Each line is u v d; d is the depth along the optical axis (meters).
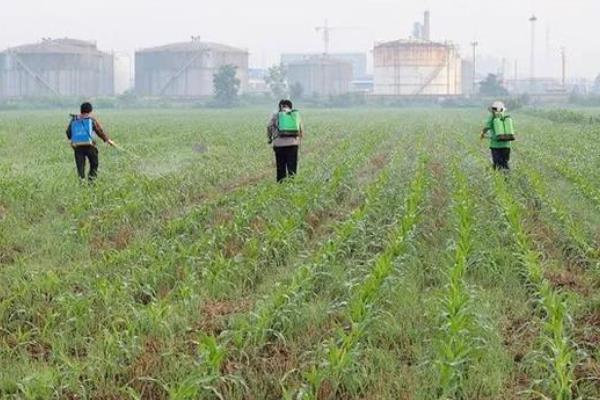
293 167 20.83
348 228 12.91
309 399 6.95
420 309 9.73
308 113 98.12
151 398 7.48
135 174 22.23
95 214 16.22
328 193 18.00
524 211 16.42
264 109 128.50
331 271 11.27
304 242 13.71
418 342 8.64
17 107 126.56
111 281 11.04
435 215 16.22
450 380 7.21
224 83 138.75
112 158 28.39
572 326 8.95
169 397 7.17
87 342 8.81
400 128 50.75
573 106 134.50
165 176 22.19
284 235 12.95
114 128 51.16
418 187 17.08
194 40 177.62
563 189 20.25
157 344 8.67
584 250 12.66
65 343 8.73
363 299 9.22
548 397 7.35
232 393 7.53
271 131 20.70
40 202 17.66
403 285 10.63
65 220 15.80
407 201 15.42
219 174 23.19
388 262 10.29
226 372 7.95
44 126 54.12
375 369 7.99
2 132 45.41
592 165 24.59
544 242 13.82
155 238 13.95
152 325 9.05
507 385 7.69
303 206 15.58
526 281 10.91
